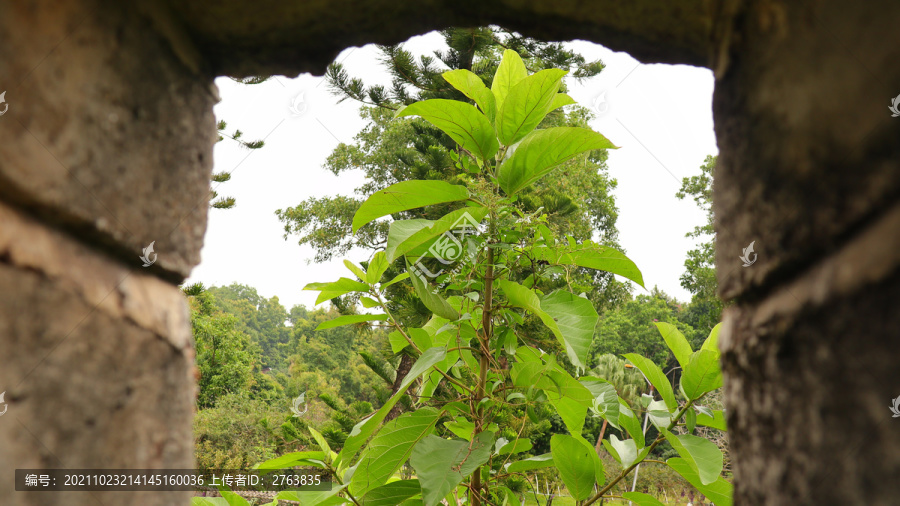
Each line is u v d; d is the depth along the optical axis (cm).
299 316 5972
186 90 90
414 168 1055
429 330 207
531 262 172
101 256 71
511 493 190
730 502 157
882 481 47
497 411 171
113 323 70
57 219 62
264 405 1689
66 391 61
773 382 65
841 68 52
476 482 172
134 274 78
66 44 62
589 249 166
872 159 49
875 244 48
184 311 91
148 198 78
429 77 996
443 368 174
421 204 160
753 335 71
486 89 175
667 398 163
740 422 75
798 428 59
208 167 100
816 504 56
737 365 76
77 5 63
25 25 56
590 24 94
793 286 62
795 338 60
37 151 58
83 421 64
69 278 63
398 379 932
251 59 97
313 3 85
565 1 89
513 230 164
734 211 76
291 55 96
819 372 56
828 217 54
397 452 160
